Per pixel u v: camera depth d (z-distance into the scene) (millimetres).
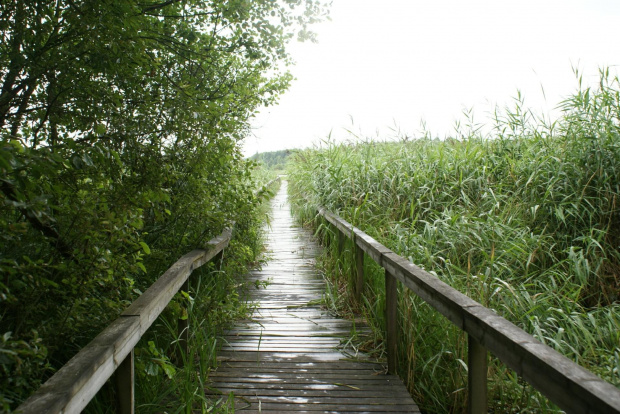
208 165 3502
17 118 2666
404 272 2584
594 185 4867
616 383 2447
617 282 4090
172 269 2777
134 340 1798
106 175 2365
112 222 1960
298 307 4609
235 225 5270
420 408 2725
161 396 2354
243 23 3195
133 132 2768
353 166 6590
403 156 6477
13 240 1728
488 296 2988
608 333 3219
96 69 2633
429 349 2840
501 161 5695
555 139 5547
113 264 2033
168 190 2818
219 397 2713
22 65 2467
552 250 4551
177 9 3084
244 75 4242
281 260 6867
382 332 3504
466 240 4266
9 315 1985
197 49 3352
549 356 1233
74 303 1927
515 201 5074
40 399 1128
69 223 2002
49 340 1931
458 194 5578
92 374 1357
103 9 2324
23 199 1469
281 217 12109
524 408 2424
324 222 7133
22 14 2348
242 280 5465
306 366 3182
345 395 2742
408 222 5172
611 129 4949
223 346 3570
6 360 1255
